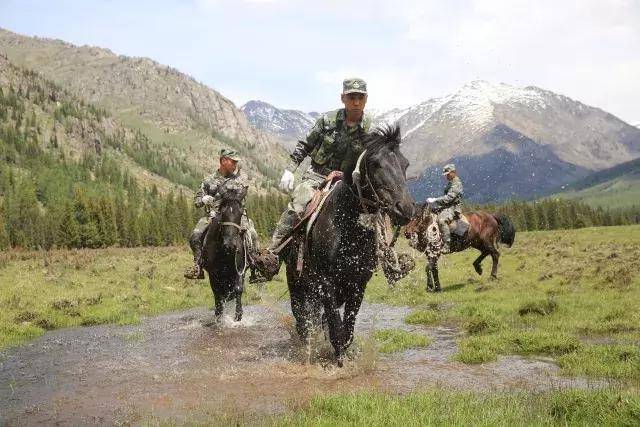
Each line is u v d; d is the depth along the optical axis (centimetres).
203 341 955
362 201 645
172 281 1956
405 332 947
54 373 745
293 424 494
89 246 10869
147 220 12569
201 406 575
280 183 778
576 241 3156
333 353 809
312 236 705
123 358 830
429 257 1596
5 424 542
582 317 1034
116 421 540
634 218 19212
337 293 698
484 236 1719
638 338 852
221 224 1095
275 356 812
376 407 518
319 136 753
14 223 13350
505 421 467
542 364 723
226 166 1149
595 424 465
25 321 1182
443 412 502
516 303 1240
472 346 827
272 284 1889
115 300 1487
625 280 1423
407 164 634
